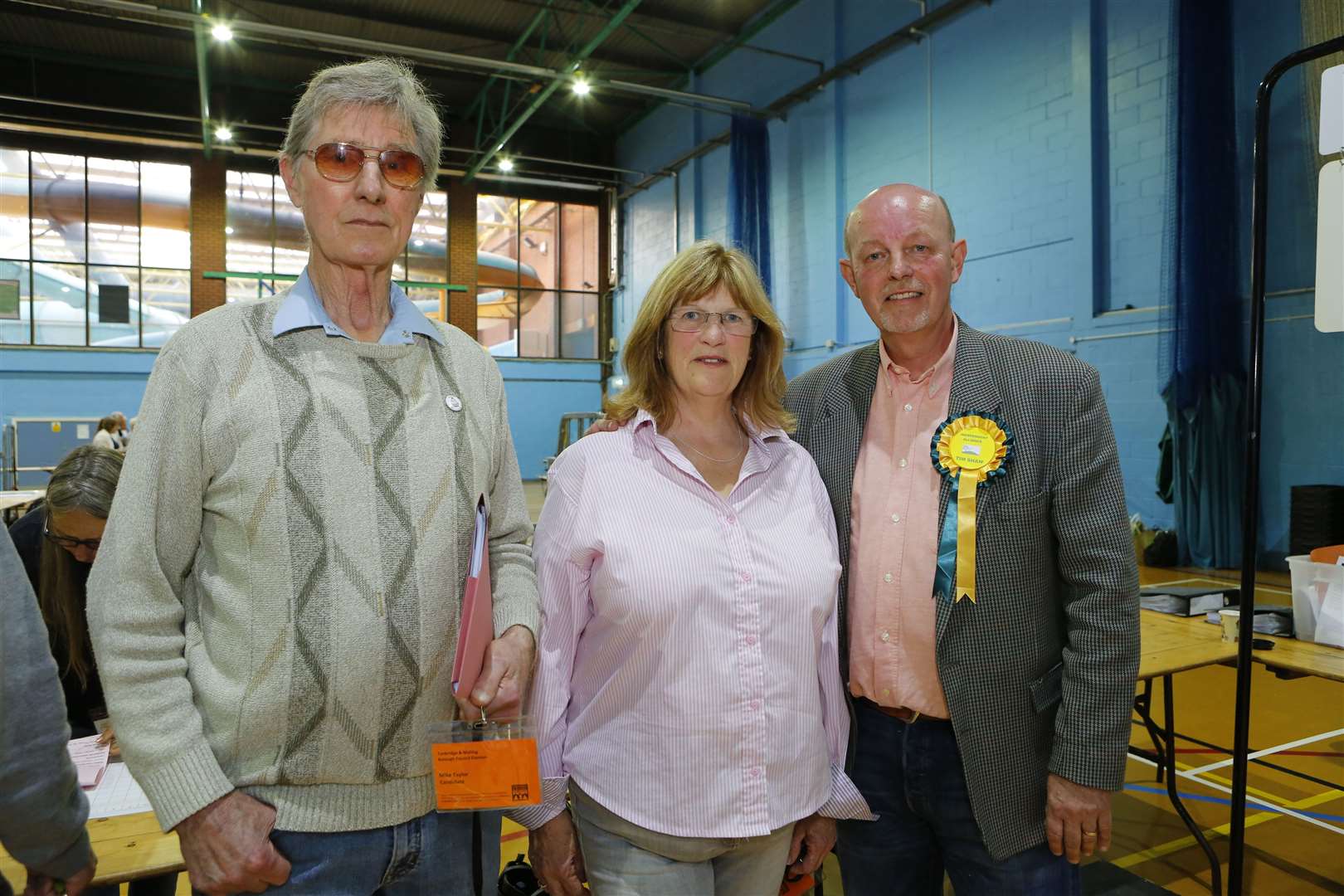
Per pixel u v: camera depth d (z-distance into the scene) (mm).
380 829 1047
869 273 1481
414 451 1069
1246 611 1582
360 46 9195
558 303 15570
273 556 983
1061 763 1323
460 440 1128
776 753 1241
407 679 1034
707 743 1210
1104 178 6812
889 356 1539
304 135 1086
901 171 8805
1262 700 3828
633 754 1230
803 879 1426
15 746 873
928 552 1414
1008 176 7559
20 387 12312
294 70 12688
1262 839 2617
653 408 1377
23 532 1648
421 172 1128
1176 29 6090
